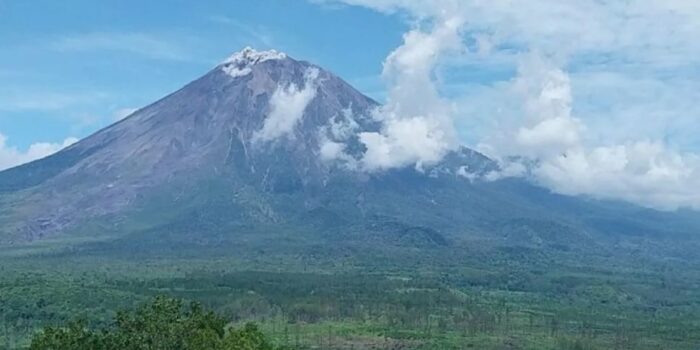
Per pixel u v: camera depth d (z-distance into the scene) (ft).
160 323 398.42
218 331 429.79
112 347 387.34
